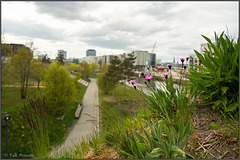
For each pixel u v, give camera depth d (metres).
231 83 1.83
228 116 1.75
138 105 2.53
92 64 79.69
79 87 29.48
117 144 1.74
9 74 15.43
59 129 11.55
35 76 19.97
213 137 1.53
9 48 15.33
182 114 1.87
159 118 2.12
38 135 2.14
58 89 13.73
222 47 1.98
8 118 6.83
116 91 34.28
